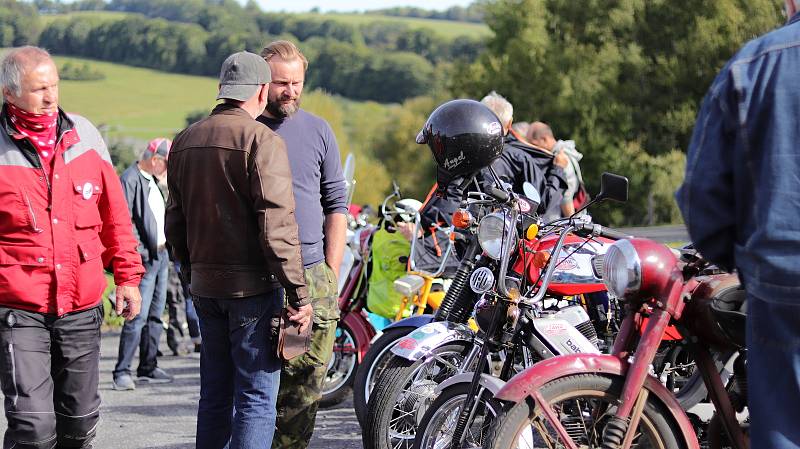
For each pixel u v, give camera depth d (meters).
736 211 4.89
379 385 8.07
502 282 7.29
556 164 11.09
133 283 7.74
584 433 6.62
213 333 7.17
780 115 4.64
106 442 10.21
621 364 6.15
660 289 6.14
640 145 74.88
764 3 72.06
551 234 7.98
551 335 7.39
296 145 7.74
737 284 6.23
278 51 7.72
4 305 6.92
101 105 189.38
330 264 7.96
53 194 7.01
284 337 6.88
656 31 77.94
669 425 6.14
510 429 6.02
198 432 7.26
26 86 6.82
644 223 70.81
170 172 7.20
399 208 10.89
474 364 8.09
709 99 4.95
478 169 8.07
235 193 6.84
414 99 116.88
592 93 75.62
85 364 7.28
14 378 6.85
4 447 6.90
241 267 6.91
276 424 7.68
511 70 81.75
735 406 6.55
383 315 11.05
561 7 83.25
